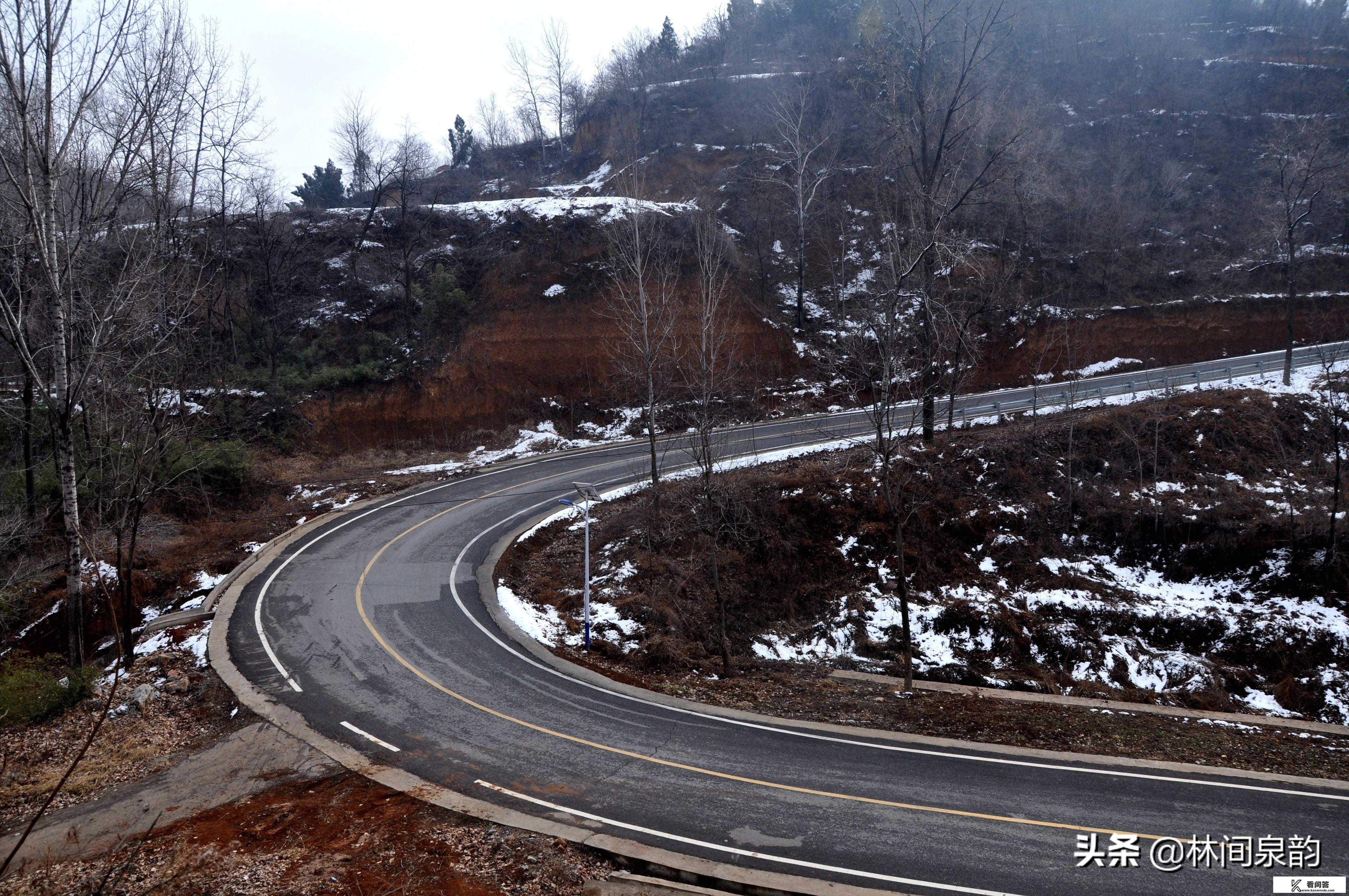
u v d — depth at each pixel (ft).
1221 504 80.23
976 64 114.01
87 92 49.08
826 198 170.30
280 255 137.28
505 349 131.85
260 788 37.58
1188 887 29.53
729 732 44.91
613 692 50.78
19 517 70.59
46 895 28.27
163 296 74.54
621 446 117.19
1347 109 187.11
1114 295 147.84
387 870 30.55
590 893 29.45
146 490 59.62
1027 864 31.01
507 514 87.51
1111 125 192.75
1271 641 66.74
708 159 196.13
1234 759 43.60
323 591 66.33
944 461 90.63
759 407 124.88
